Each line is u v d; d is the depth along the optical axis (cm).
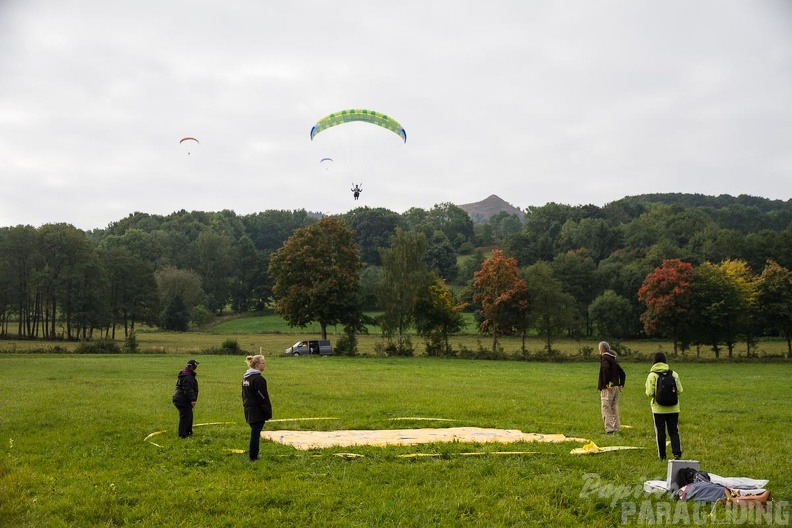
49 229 8456
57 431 1697
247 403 1352
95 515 1016
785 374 4488
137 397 2450
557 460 1361
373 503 1066
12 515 1023
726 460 1412
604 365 1769
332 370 4128
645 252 12419
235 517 1005
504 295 6475
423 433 1700
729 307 6350
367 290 7019
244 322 12394
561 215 17512
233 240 18650
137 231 15825
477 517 1015
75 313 8394
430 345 6544
